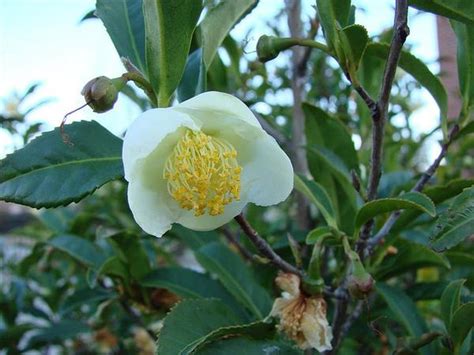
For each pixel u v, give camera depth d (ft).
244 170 0.37
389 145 0.76
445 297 0.43
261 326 0.40
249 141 0.37
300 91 0.67
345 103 0.88
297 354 0.40
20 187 0.35
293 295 0.40
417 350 0.44
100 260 0.63
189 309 0.39
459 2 0.36
